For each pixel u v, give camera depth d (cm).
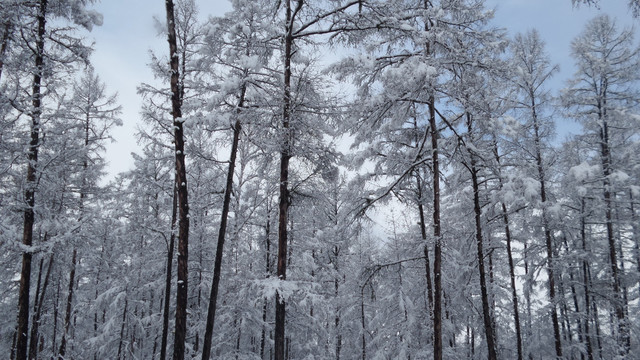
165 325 1299
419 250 1334
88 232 1388
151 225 1517
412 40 1077
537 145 1470
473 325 1881
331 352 1839
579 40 1622
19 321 1075
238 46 1161
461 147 1282
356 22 1113
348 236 1316
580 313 1620
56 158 1301
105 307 2006
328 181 1262
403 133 1287
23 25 1098
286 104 1073
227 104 1088
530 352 1984
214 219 1894
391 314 1596
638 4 496
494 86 1236
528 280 1692
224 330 1567
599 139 1599
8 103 1076
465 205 1573
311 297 1043
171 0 1152
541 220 1531
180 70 1209
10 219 1207
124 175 1527
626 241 1895
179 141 1071
